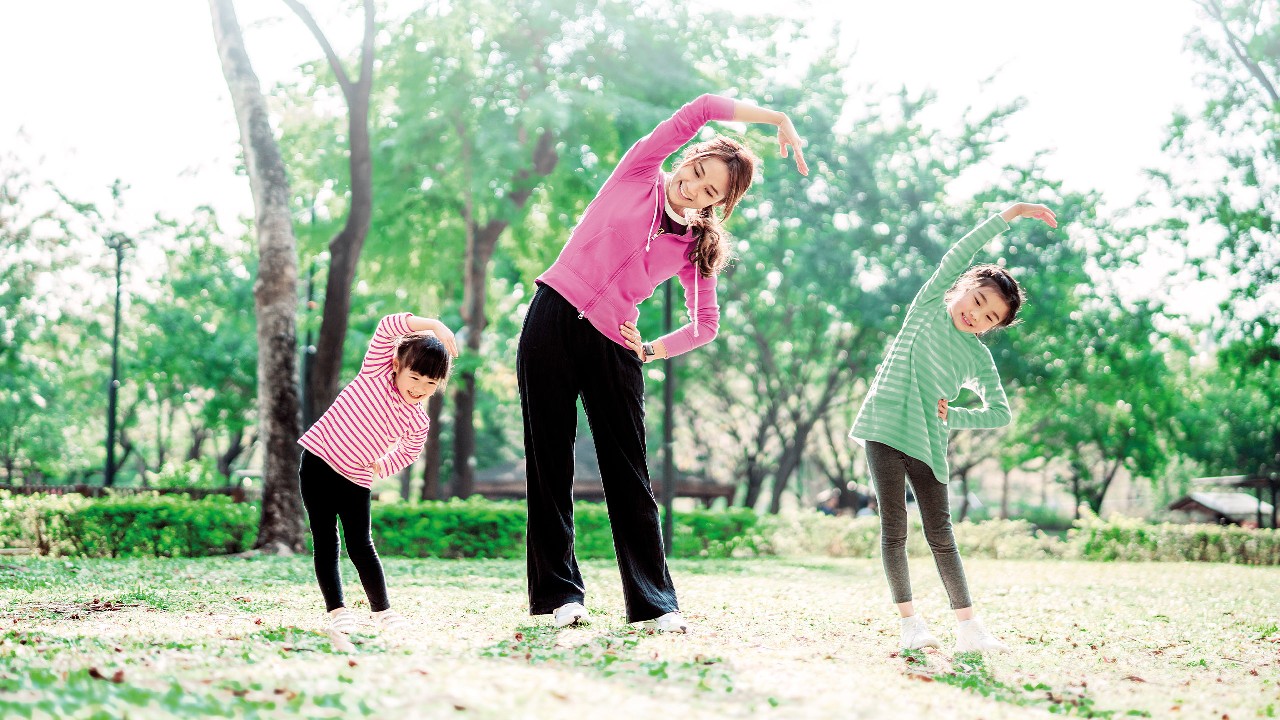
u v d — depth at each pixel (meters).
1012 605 7.73
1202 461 34.97
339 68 15.13
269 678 2.94
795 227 26.27
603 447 4.77
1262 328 24.70
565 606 4.67
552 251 20.81
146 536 13.62
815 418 30.00
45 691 2.66
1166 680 4.12
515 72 18.48
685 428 36.53
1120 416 31.25
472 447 21.72
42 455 40.16
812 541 19.55
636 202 4.77
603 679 3.16
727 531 19.02
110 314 34.44
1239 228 24.22
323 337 15.30
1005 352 26.50
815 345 29.27
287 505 13.40
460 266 21.72
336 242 15.34
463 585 8.39
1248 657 4.91
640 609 4.62
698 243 4.89
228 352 32.94
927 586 9.89
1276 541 18.05
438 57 18.12
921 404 4.86
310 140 19.34
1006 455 33.50
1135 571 13.91
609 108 17.81
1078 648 5.09
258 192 13.45
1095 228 26.95
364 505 4.74
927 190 26.33
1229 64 23.95
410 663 3.28
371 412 4.60
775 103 25.23
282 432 13.42
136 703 2.56
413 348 4.56
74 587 7.33
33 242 31.42
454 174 19.50
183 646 3.71
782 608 6.79
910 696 3.27
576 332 4.69
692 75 19.30
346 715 2.48
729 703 2.89
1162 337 28.56
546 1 18.22
